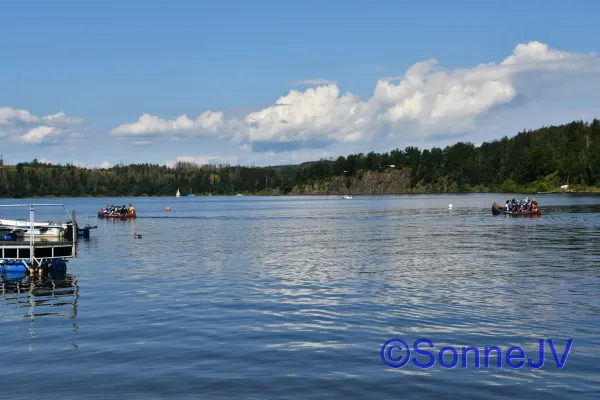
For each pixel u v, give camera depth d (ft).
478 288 99.71
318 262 140.26
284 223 319.68
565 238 193.06
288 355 61.36
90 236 237.86
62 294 99.35
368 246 178.60
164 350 63.41
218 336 69.15
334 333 70.18
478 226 260.62
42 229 167.53
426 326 73.10
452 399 49.24
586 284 102.12
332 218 364.79
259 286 105.40
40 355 61.98
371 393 50.62
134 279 115.96
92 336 69.62
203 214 467.93
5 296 97.66
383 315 79.56
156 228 289.74
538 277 110.73
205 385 52.60
